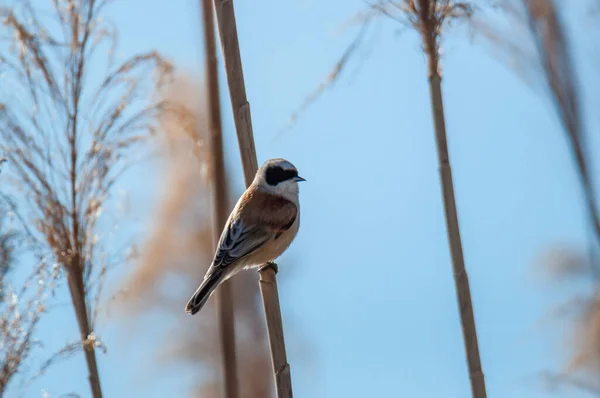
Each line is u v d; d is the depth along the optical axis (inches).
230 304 444.8
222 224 454.6
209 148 438.0
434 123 376.2
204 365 550.0
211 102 437.4
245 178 394.3
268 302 383.9
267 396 552.7
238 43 401.7
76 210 381.7
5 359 346.6
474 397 365.4
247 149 398.9
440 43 372.8
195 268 538.9
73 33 392.5
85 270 382.9
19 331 350.3
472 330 368.2
